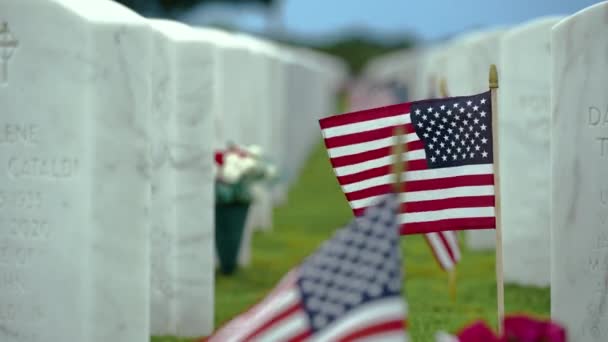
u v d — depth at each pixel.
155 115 6.68
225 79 10.93
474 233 11.11
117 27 5.17
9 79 5.28
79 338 5.27
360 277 3.37
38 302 5.31
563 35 5.61
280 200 16.53
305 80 23.92
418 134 5.11
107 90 5.19
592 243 5.50
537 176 8.86
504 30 10.64
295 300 3.40
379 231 3.38
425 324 7.23
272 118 15.54
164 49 6.75
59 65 5.20
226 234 9.67
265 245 11.90
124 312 5.29
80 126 5.20
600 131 5.43
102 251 5.25
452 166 5.12
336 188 18.94
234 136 11.05
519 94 8.97
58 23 5.19
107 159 5.22
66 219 5.25
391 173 5.09
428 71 19.55
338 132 5.09
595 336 5.52
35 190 5.29
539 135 8.87
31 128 5.27
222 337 3.64
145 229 5.30
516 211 8.98
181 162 7.04
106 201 5.23
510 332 3.78
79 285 5.25
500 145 9.16
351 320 3.33
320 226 13.69
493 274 9.55
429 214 5.15
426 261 10.48
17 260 5.33
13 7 5.23
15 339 5.37
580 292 5.59
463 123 5.09
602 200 5.44
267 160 10.07
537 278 8.88
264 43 17.25
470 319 7.45
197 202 7.07
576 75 5.54
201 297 7.11
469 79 10.90
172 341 6.89
